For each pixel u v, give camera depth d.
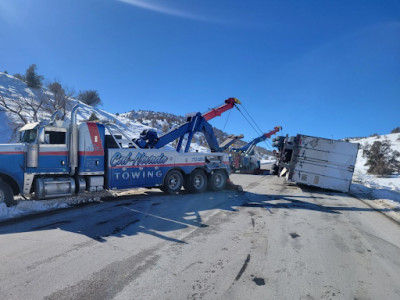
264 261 4.58
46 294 3.37
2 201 7.72
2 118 31.98
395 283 3.97
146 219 7.07
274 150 23.78
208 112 14.11
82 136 9.15
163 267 4.23
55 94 34.19
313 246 5.41
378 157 30.23
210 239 5.61
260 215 7.88
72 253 4.71
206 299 3.37
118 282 3.72
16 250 4.80
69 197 9.09
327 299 3.46
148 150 10.63
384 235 6.42
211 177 12.48
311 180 14.14
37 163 8.41
